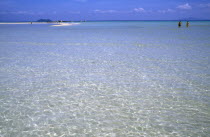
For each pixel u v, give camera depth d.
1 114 8.90
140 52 22.12
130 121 8.37
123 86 12.20
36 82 12.85
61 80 13.24
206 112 9.05
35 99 10.44
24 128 7.87
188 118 8.57
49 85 12.37
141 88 11.87
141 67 16.11
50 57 19.98
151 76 13.91
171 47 25.02
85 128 7.87
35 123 8.22
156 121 8.37
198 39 32.12
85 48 25.17
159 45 26.80
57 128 7.87
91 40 33.22
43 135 7.42
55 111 9.20
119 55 20.70
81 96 10.82
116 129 7.80
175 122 8.28
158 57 19.53
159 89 11.69
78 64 17.22
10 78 13.57
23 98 10.55
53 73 14.71
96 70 15.42
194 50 22.69
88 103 10.02
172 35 39.88
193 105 9.72
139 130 7.72
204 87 11.87
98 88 11.91
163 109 9.37
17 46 27.09
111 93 11.20
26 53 22.03
